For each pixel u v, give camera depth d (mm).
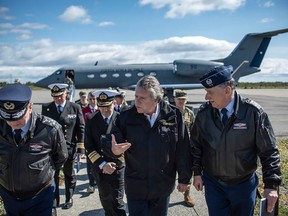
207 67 27094
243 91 54594
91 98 7141
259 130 2766
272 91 54844
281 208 4637
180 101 5316
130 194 3031
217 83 2742
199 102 27359
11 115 2471
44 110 5094
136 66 27719
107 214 4121
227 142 2818
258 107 2805
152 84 2809
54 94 4988
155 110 2971
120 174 3949
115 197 3967
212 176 3023
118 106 6750
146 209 3045
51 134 2764
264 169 2787
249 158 2859
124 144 2734
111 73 27031
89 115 4086
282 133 12023
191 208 4879
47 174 2807
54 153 2920
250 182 2963
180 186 3068
